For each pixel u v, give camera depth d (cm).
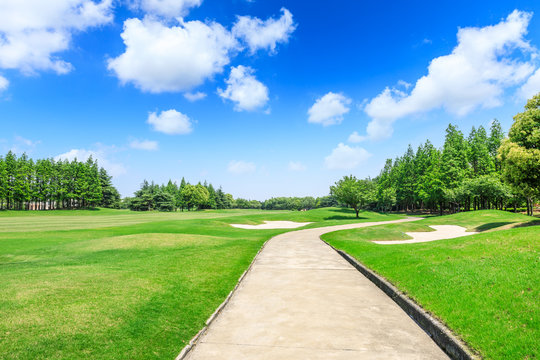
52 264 1137
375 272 1036
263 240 2230
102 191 11406
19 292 709
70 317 585
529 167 2366
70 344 495
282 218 5653
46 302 650
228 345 546
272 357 497
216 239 1984
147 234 1962
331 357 495
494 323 539
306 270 1179
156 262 1173
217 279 998
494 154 6391
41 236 2169
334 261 1369
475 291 670
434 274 834
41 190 9281
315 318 674
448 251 1051
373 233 2552
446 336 533
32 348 469
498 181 5159
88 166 10612
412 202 9031
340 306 754
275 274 1112
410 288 795
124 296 731
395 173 9638
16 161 9062
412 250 1227
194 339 571
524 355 449
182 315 677
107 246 1566
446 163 6731
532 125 2525
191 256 1336
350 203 6344
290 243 2059
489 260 841
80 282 822
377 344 545
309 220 5578
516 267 742
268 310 729
